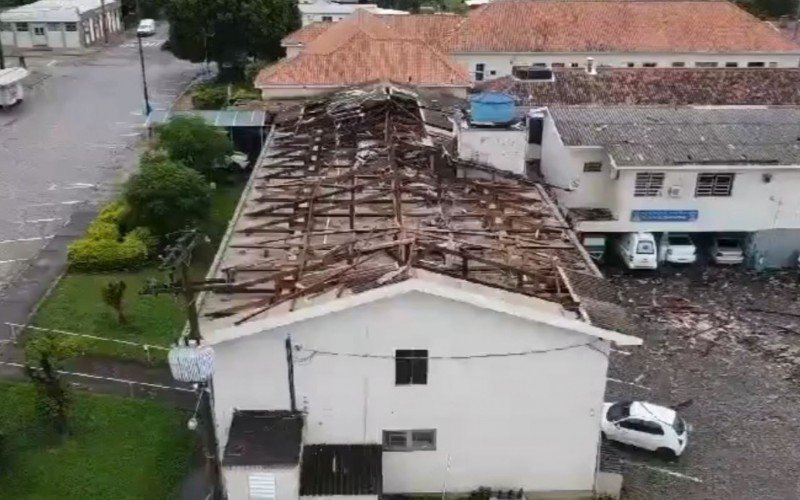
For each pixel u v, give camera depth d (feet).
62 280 104.58
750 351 92.89
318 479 60.80
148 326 93.40
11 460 70.64
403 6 268.00
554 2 175.94
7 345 88.33
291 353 62.23
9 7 262.47
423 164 92.07
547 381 63.98
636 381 86.94
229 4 195.72
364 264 67.21
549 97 134.31
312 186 85.92
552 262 71.82
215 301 66.33
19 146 156.46
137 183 112.47
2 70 187.01
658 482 72.02
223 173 138.41
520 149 94.07
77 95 192.54
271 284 67.67
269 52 205.05
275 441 60.85
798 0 253.65
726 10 176.96
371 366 63.00
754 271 112.78
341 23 168.04
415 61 134.41
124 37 260.01
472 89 138.51
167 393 80.79
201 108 171.22
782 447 76.64
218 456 66.59
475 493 67.36
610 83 138.62
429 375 63.57
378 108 108.68
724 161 103.86
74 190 134.82
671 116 114.93
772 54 170.19
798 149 107.04
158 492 67.67
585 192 110.42
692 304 103.60
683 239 112.98
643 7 176.14
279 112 121.29
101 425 75.51
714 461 74.90
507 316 61.36
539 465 67.26
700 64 170.71
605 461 72.33
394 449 66.23
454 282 64.13
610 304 67.46
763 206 108.27
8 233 118.42
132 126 168.86
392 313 61.05
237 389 63.57
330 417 64.85
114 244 108.47
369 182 85.51
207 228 117.39
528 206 86.63
